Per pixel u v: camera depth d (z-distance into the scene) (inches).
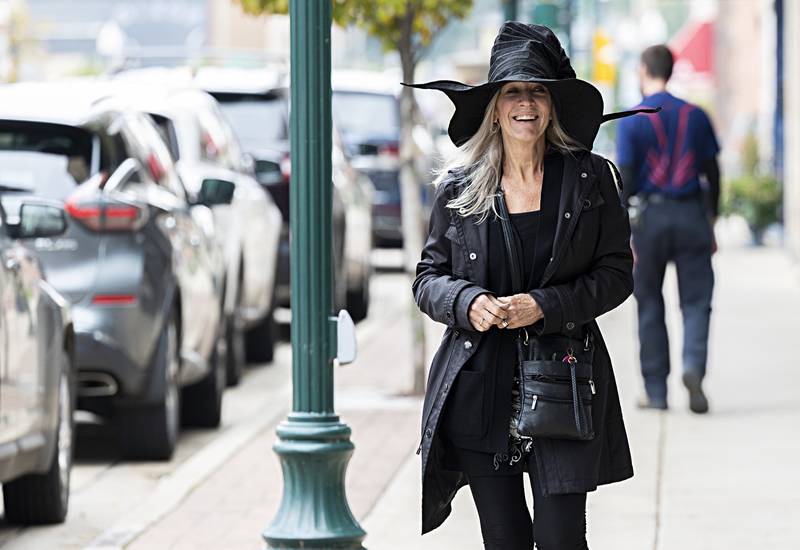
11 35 2559.1
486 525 457.1
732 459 784.9
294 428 499.5
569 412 442.9
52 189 817.5
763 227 2151.8
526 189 455.2
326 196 500.4
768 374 1057.5
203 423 963.3
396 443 861.2
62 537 694.5
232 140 1192.2
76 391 784.9
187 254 892.6
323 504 500.4
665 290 1654.8
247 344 1251.2
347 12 974.4
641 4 3934.5
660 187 898.1
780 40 2153.1
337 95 1836.9
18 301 657.6
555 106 454.6
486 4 3494.1
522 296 444.1
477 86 447.8
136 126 903.1
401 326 1425.9
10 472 648.4
